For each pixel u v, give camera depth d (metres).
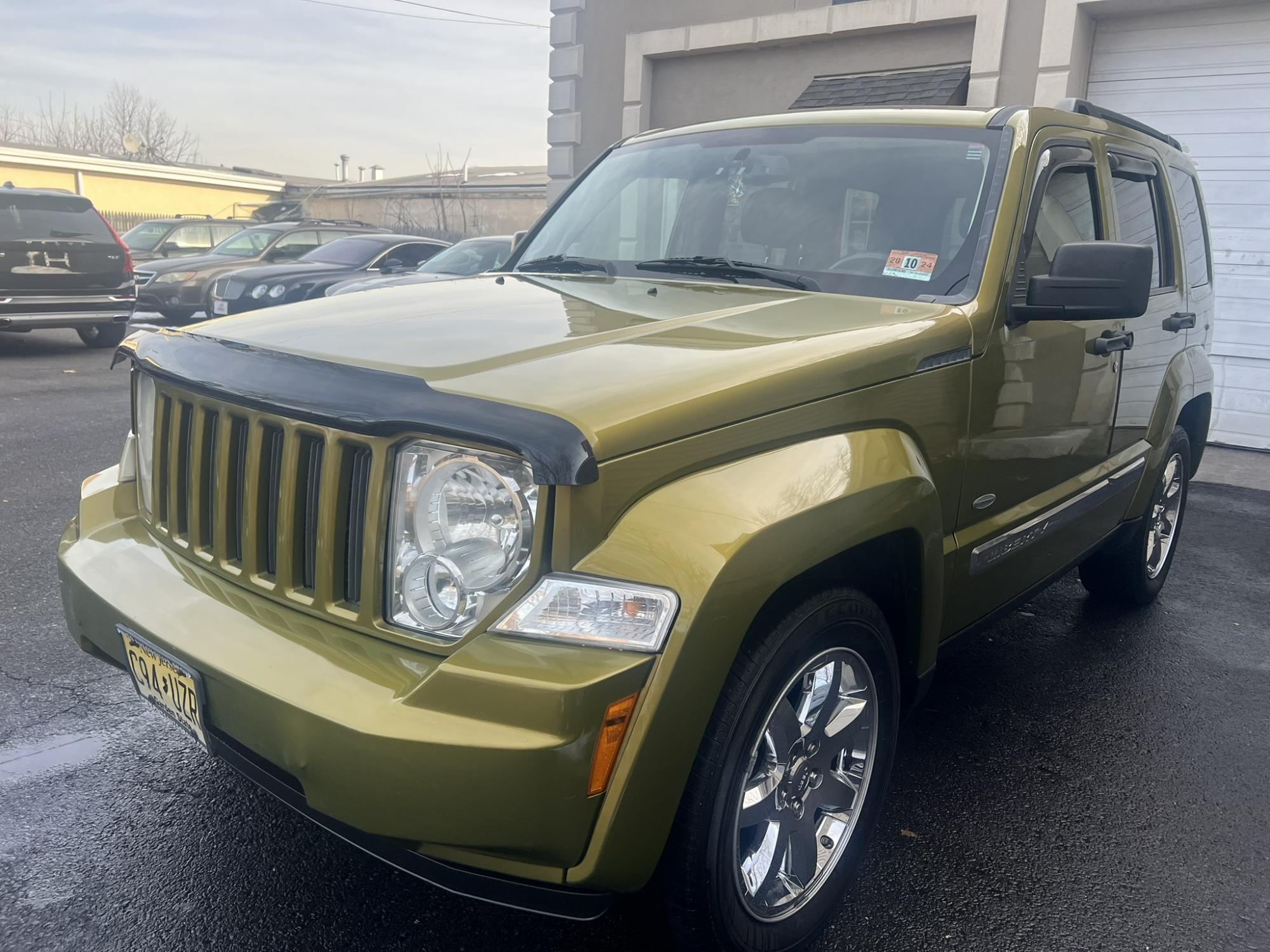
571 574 1.68
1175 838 2.78
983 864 2.61
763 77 10.88
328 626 1.88
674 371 1.91
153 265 13.64
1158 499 4.37
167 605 2.04
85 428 7.42
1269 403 8.34
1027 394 2.83
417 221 30.44
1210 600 4.80
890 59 10.03
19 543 4.71
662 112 11.70
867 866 2.59
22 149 31.81
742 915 2.04
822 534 1.93
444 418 1.71
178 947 2.18
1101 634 4.30
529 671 1.63
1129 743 3.32
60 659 3.53
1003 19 9.02
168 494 2.30
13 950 2.14
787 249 3.00
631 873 1.76
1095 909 2.45
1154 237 3.99
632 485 1.73
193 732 2.00
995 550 2.80
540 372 1.87
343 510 1.87
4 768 2.84
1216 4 8.16
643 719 1.68
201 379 2.07
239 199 37.81
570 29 11.85
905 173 2.99
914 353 2.33
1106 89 8.89
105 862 2.45
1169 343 4.04
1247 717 3.54
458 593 1.73
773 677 1.94
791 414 2.01
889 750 2.43
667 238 3.31
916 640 2.46
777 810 2.16
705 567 1.72
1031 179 2.88
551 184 12.36
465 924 2.29
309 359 2.00
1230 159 8.29
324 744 1.68
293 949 2.19
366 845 1.81
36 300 11.17
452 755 1.61
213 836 2.57
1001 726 3.41
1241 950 2.32
